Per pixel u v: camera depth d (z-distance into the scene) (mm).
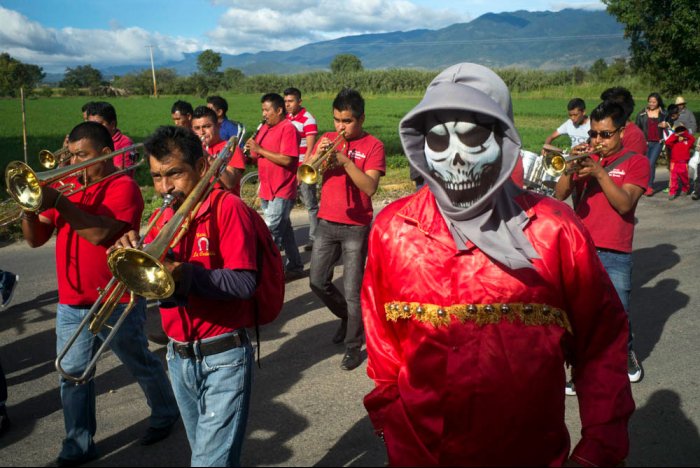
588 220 4176
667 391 4309
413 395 1869
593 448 1777
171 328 2605
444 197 1774
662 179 14422
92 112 6039
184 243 2545
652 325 5578
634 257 7812
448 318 1797
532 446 1753
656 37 25656
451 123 1786
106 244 3266
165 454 3604
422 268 1848
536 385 1741
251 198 11234
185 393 2668
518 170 4656
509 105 1850
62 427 3959
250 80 93500
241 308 2605
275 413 4086
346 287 4805
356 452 3596
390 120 35031
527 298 1769
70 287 3289
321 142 4801
